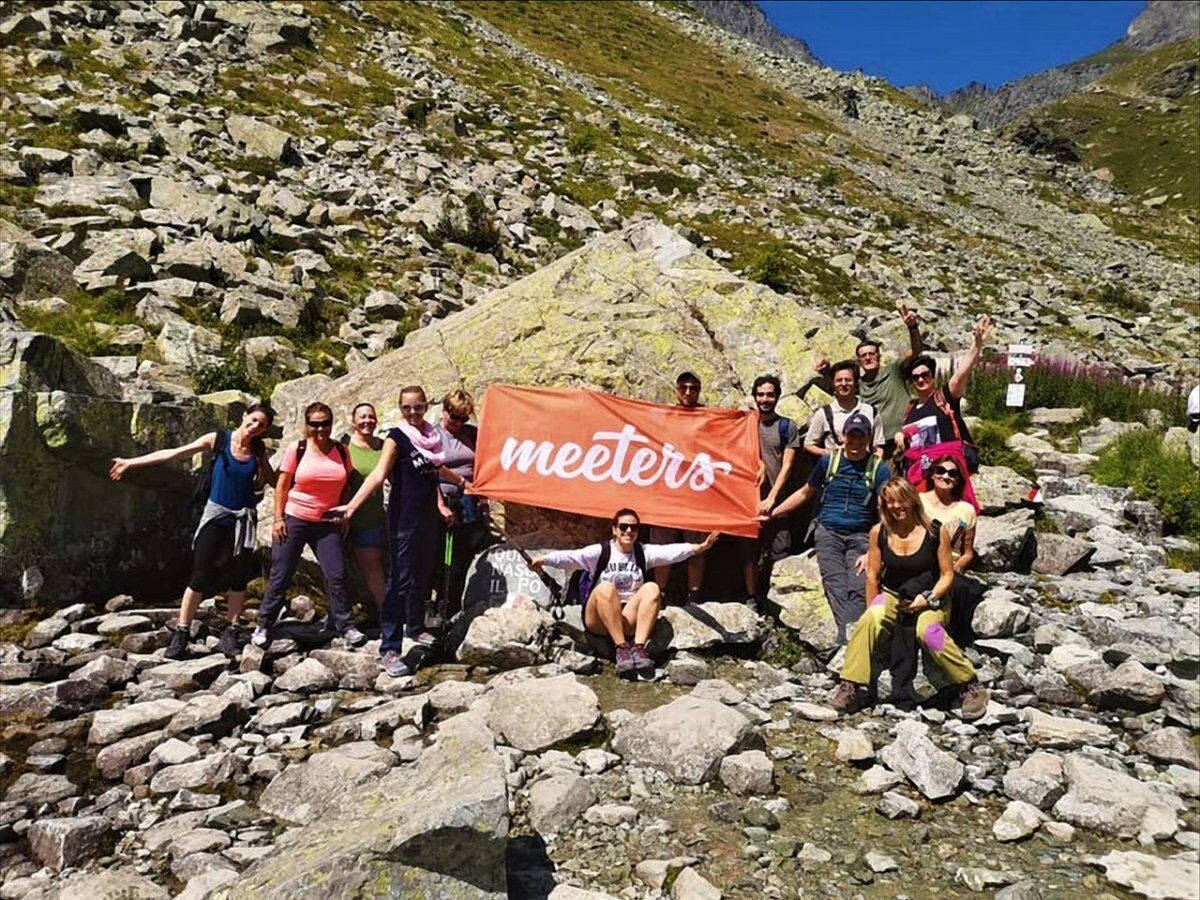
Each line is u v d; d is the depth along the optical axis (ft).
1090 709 24.88
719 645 28.30
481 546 32.01
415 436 27.66
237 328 55.26
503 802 14.99
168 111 93.56
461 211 88.33
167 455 27.86
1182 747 21.75
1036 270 146.00
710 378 36.78
